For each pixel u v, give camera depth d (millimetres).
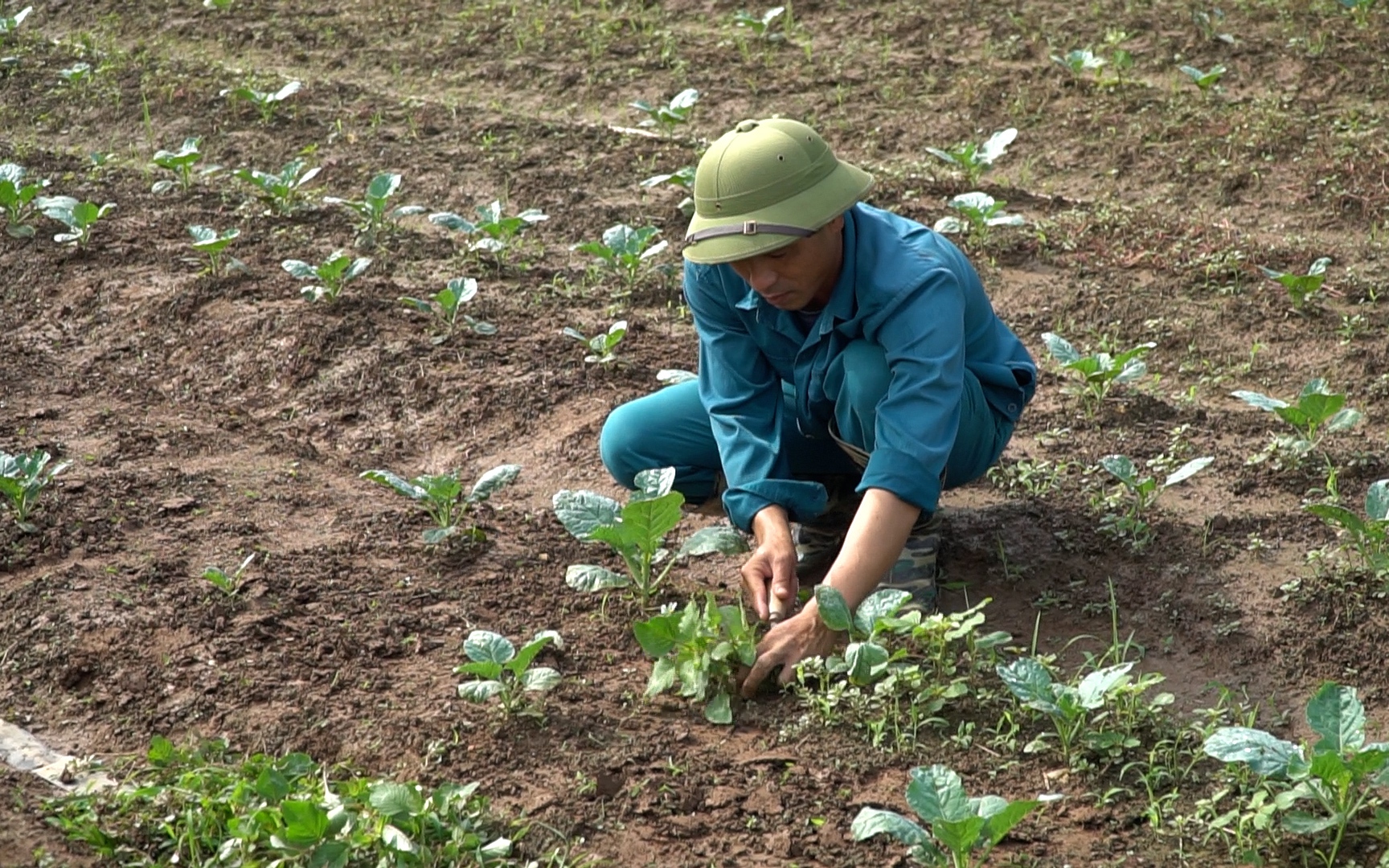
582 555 3775
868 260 3127
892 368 3121
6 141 7492
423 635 3371
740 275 3150
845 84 8266
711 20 9633
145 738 2990
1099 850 2678
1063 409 4609
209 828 2588
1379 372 4836
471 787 2676
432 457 4520
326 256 5945
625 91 8461
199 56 9320
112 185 6836
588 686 3189
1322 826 2580
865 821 2498
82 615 3383
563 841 2688
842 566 3008
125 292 5602
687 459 3742
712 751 2971
